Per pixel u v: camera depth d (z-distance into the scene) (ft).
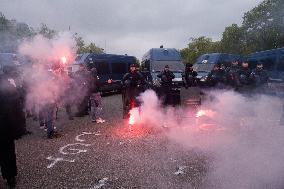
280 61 43.57
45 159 20.54
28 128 30.73
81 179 16.88
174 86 35.35
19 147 23.65
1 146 15.46
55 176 17.44
